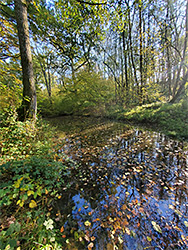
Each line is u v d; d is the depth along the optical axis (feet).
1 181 6.30
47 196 7.28
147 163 11.53
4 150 8.68
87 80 41.98
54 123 35.65
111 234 5.43
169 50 31.81
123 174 9.95
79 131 24.70
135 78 38.40
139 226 5.77
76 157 13.01
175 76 37.81
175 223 5.86
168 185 8.50
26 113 13.67
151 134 19.93
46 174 7.99
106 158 12.76
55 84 65.67
